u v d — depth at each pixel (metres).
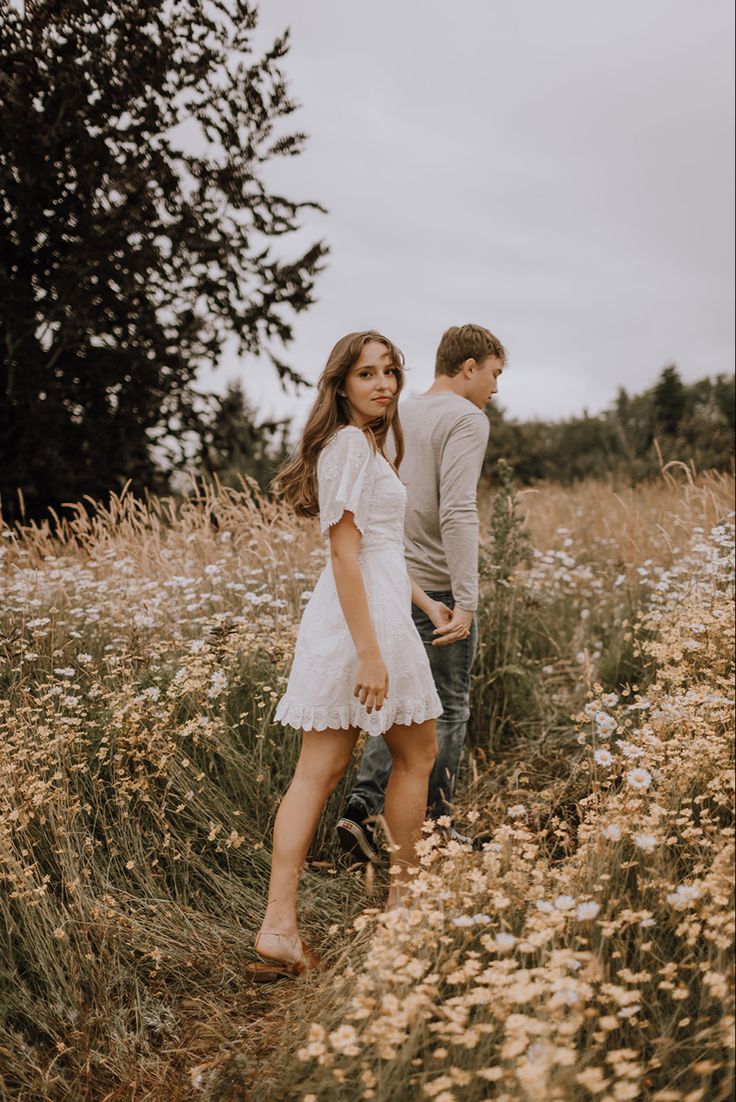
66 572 4.35
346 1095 1.72
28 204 7.25
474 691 3.93
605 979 1.84
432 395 3.10
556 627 5.00
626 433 14.08
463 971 1.76
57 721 2.87
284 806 2.40
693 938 1.78
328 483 2.31
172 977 2.36
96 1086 1.99
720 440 12.74
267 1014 2.13
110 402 8.75
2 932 2.30
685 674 3.19
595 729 3.08
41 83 6.83
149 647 3.63
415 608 3.05
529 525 6.73
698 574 4.16
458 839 2.74
